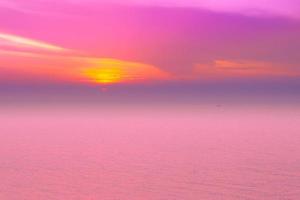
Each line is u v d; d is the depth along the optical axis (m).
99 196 90.38
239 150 162.38
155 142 196.00
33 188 97.25
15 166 128.25
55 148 174.12
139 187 99.38
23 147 177.38
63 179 108.56
